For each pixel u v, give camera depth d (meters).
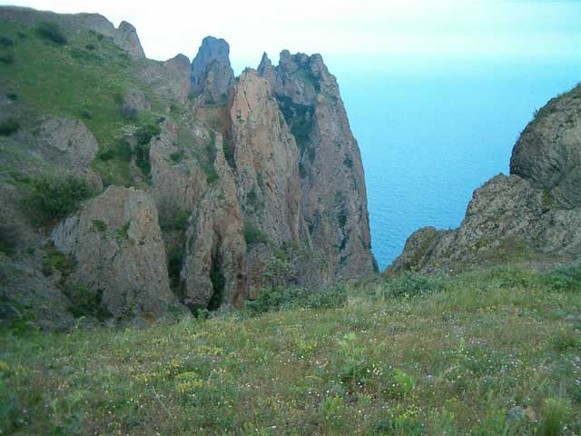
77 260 33.41
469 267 23.38
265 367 10.16
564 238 23.48
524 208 25.28
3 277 28.25
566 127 25.27
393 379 9.04
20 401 8.50
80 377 9.87
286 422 7.70
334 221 84.81
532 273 18.94
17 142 43.25
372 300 17.75
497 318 13.18
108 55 60.66
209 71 87.69
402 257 27.80
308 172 84.38
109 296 33.16
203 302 39.28
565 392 8.21
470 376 9.29
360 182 90.19
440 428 7.25
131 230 35.12
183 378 9.67
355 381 9.21
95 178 42.25
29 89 48.78
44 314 26.66
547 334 11.52
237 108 62.72
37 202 36.06
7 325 20.25
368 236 89.88
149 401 8.68
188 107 58.28
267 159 62.88
